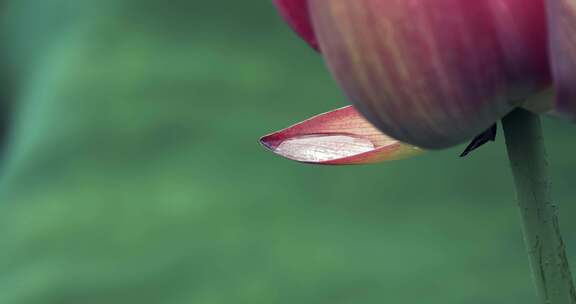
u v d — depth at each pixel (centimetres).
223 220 174
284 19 69
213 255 168
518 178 67
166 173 188
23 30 257
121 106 205
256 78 206
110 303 163
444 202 168
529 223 67
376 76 65
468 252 156
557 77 63
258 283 159
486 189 170
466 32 64
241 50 214
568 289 67
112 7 230
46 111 215
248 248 166
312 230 165
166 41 220
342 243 162
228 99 203
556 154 170
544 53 64
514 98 65
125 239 177
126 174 192
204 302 159
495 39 64
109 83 212
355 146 77
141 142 197
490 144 181
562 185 164
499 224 161
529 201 67
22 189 198
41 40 247
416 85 64
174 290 163
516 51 64
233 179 183
